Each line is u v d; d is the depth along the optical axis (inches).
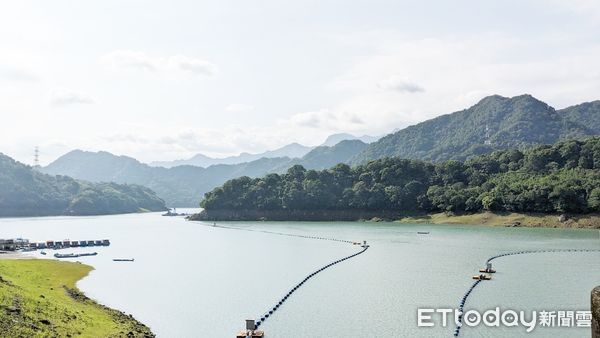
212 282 3540.8
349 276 3688.5
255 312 2662.4
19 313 1914.4
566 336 2162.9
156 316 2605.8
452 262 4249.5
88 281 3580.2
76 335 1903.3
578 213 7849.4
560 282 3307.1
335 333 2273.6
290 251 5354.3
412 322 2415.1
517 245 5442.9
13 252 5354.3
